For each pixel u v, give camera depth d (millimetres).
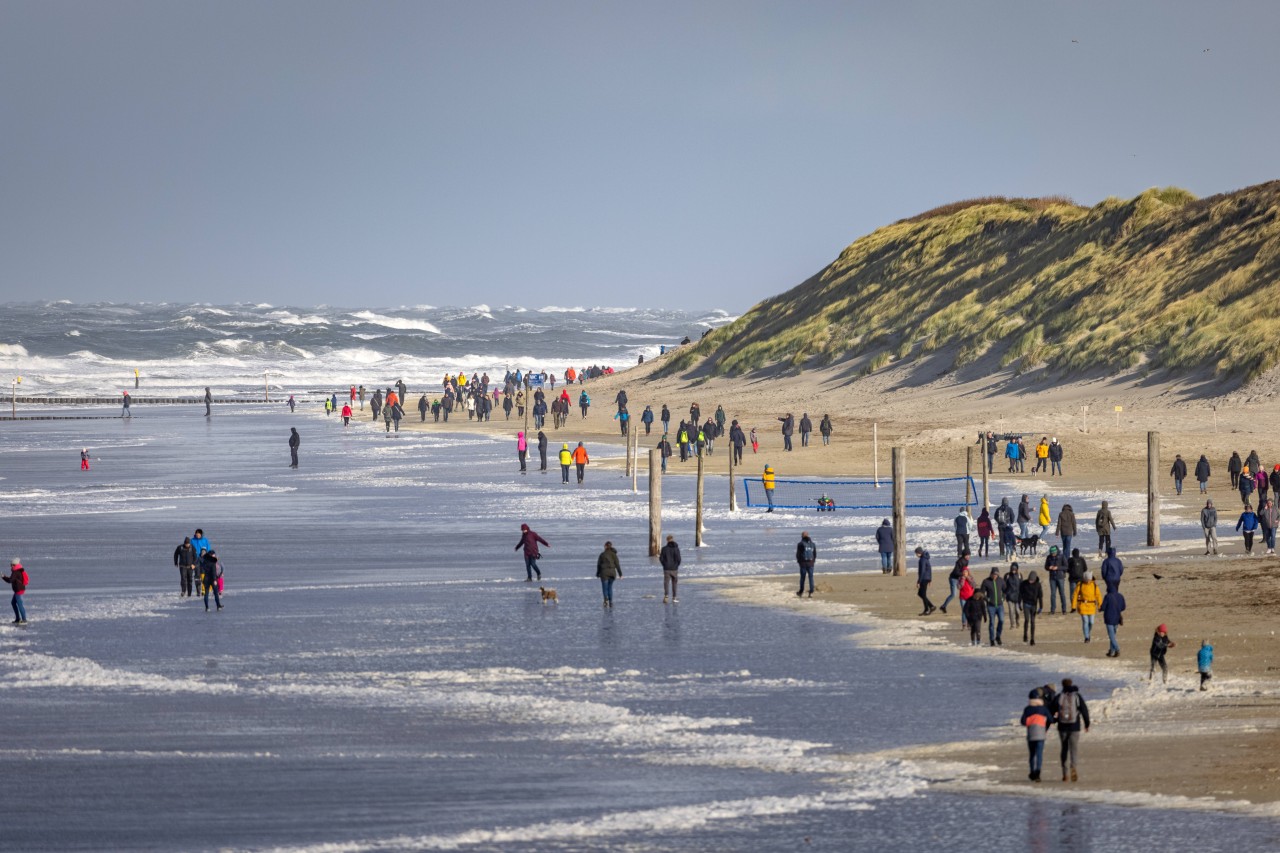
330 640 78062
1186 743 53594
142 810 47438
